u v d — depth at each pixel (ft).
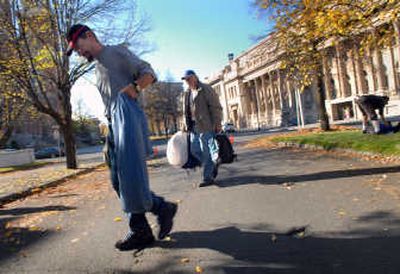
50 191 30.94
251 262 10.11
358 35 31.17
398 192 16.02
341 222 12.78
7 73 46.93
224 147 22.90
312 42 35.81
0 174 62.69
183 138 23.07
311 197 16.87
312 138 43.86
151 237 12.21
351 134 40.91
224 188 21.42
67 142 53.26
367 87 156.97
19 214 20.54
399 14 24.32
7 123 72.54
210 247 11.52
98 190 27.81
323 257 10.01
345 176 20.98
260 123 270.87
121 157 10.96
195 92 22.57
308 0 25.32
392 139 30.45
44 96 52.26
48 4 47.83
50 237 14.56
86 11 51.65
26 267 11.25
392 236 11.01
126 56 11.45
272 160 32.91
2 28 46.34
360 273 8.89
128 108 11.08
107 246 12.62
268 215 14.56
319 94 64.39
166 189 23.66
